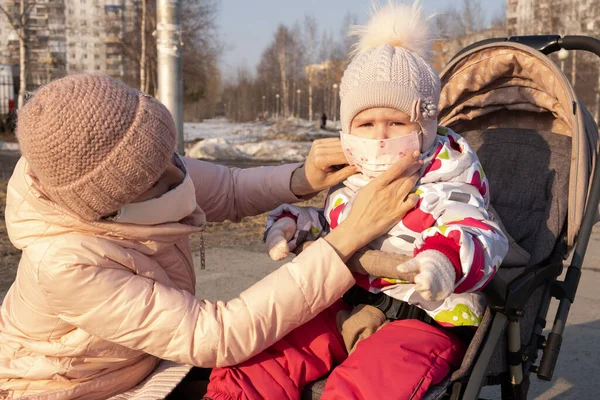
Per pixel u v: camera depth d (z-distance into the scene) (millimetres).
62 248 1446
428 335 1580
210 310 1524
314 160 1936
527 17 39094
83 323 1478
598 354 3643
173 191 1537
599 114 29922
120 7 33531
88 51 41969
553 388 3281
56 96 1373
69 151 1350
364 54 1748
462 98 2568
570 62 31109
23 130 1388
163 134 1439
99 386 1603
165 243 1610
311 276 1522
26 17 27266
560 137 2348
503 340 1785
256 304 1516
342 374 1485
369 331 1676
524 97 2441
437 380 1497
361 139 1698
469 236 1431
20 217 1512
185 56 30641
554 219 2146
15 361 1597
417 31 1785
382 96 1640
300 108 66375
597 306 4387
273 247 1834
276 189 2078
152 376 1695
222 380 1581
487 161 2420
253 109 65875
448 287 1333
